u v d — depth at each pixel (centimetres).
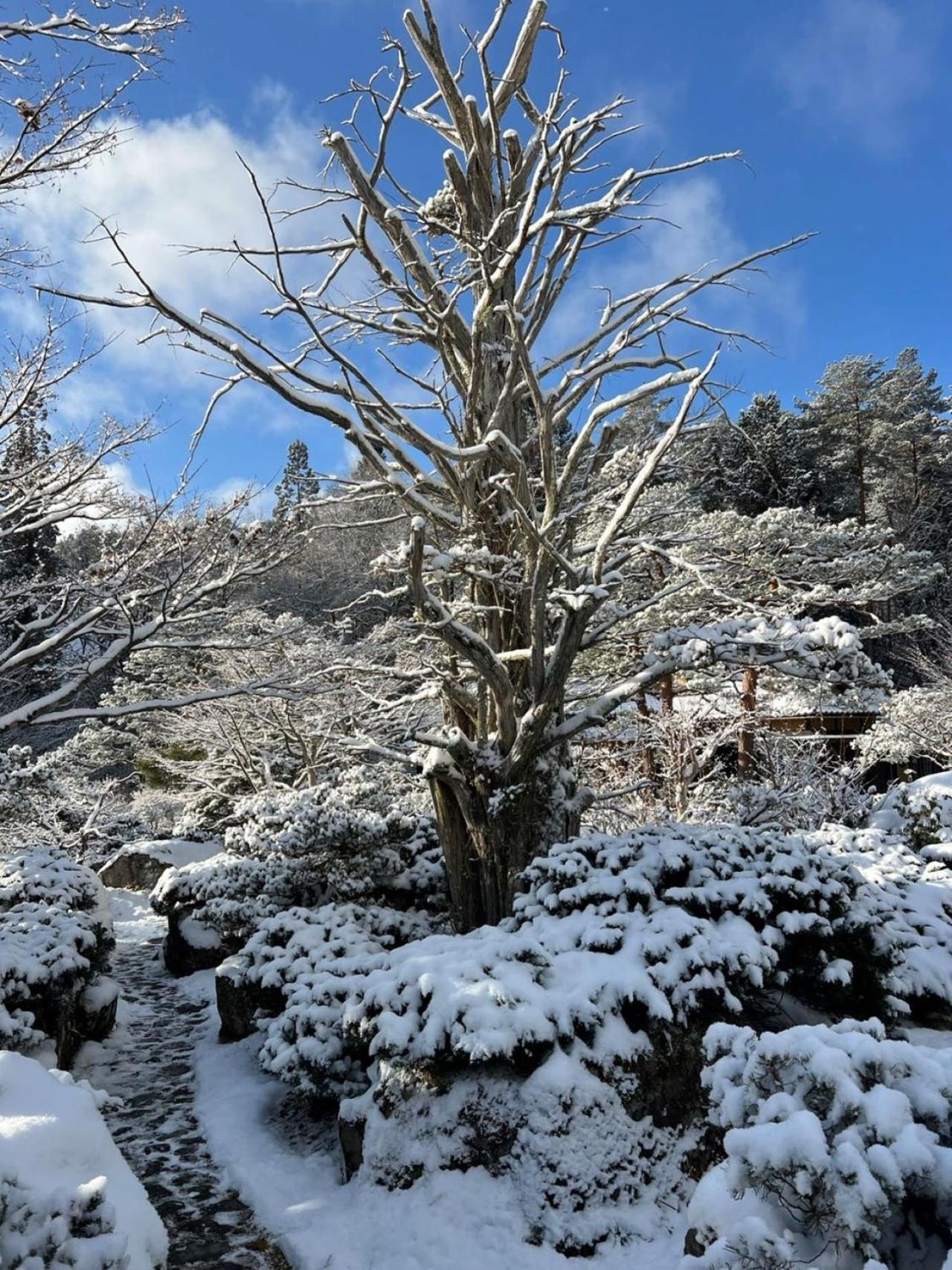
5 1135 293
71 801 1725
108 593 673
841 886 586
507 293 898
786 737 1527
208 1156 544
